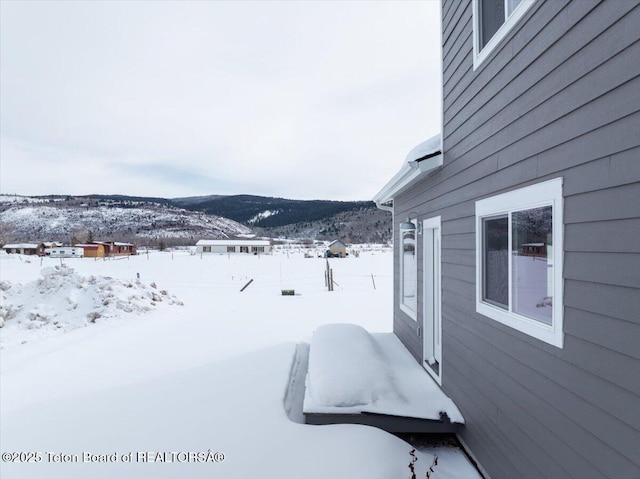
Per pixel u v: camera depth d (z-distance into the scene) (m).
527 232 2.60
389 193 6.76
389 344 6.74
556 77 2.20
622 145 1.67
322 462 2.99
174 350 6.84
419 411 3.89
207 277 24.64
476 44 3.46
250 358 6.18
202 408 4.22
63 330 9.38
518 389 2.62
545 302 2.37
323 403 3.94
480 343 3.33
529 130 2.51
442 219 4.46
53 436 3.65
